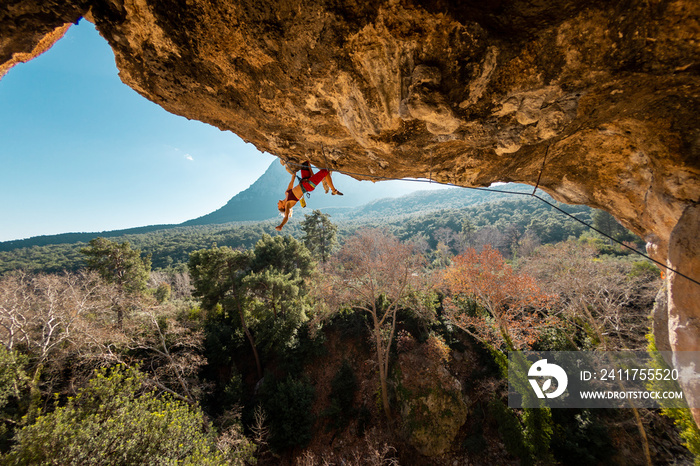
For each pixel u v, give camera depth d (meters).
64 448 6.46
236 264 18.92
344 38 2.21
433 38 2.06
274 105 3.11
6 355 11.77
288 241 24.80
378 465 11.09
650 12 1.91
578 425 11.78
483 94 2.42
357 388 16.06
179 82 2.93
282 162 4.54
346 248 16.17
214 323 19.30
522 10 1.95
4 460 6.36
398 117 2.71
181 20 2.25
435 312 17.30
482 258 14.47
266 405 14.54
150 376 14.23
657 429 11.54
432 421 12.88
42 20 2.22
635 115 3.12
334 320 19.66
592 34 2.04
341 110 2.97
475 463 12.05
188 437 8.27
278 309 19.55
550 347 14.60
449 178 4.28
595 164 4.10
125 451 6.93
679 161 3.24
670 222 3.86
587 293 14.63
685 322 3.14
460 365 16.03
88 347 13.84
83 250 20.75
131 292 21.23
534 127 2.71
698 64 2.23
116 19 2.34
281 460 13.70
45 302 15.09
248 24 2.21
